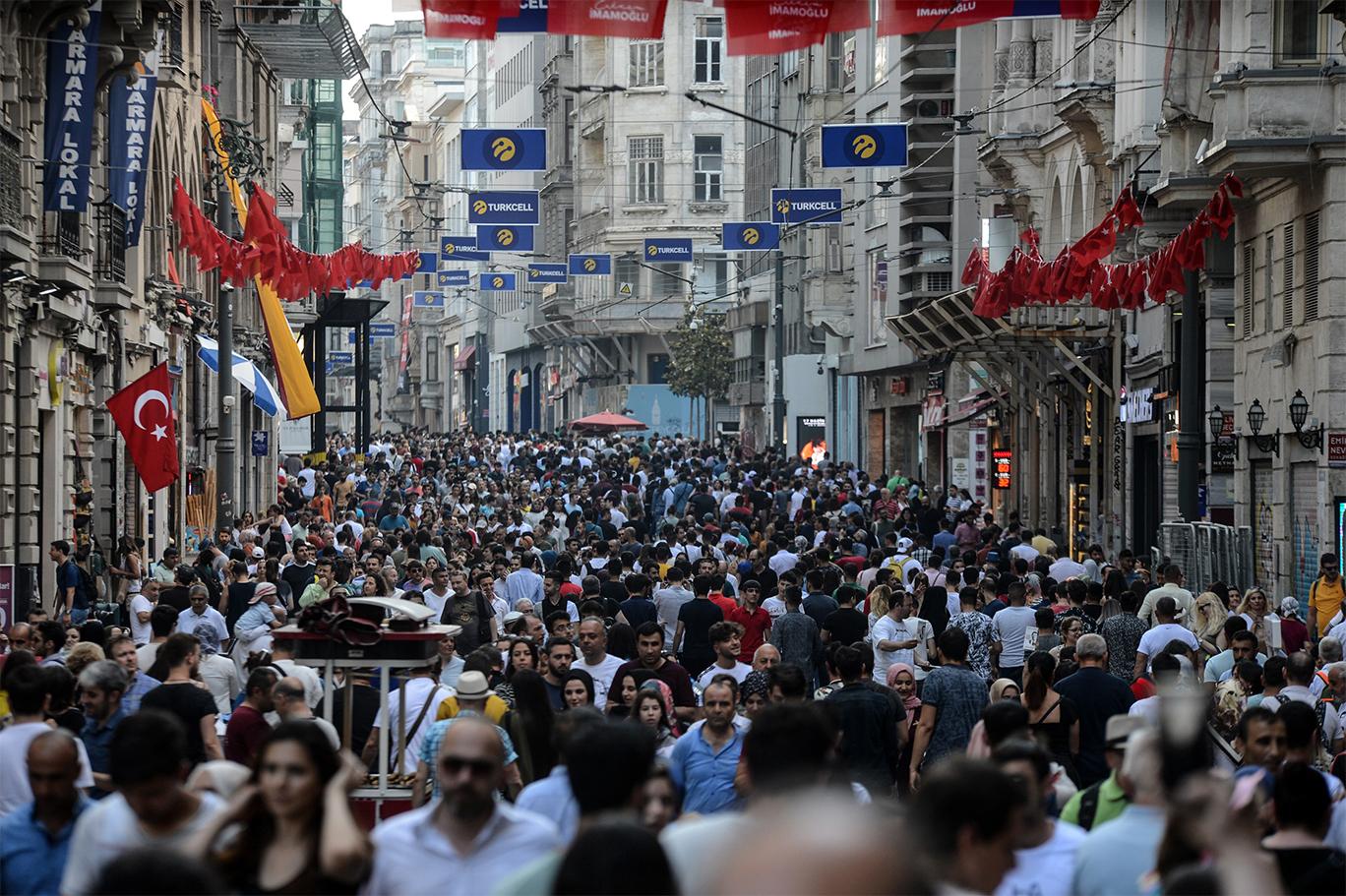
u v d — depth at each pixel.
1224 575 63.56
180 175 98.19
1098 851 17.42
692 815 20.92
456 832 17.30
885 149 83.19
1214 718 33.56
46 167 63.25
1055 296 78.88
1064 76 106.94
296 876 16.30
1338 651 40.44
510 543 78.62
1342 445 67.12
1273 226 76.56
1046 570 64.69
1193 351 68.44
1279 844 19.44
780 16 41.59
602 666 37.53
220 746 30.59
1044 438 116.25
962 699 32.84
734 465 151.12
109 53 66.81
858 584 60.56
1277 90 68.88
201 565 62.22
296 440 156.25
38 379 67.25
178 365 96.94
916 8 41.47
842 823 6.23
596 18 40.94
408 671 28.61
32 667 24.77
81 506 73.06
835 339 179.62
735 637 36.75
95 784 26.80
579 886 10.61
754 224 124.88
